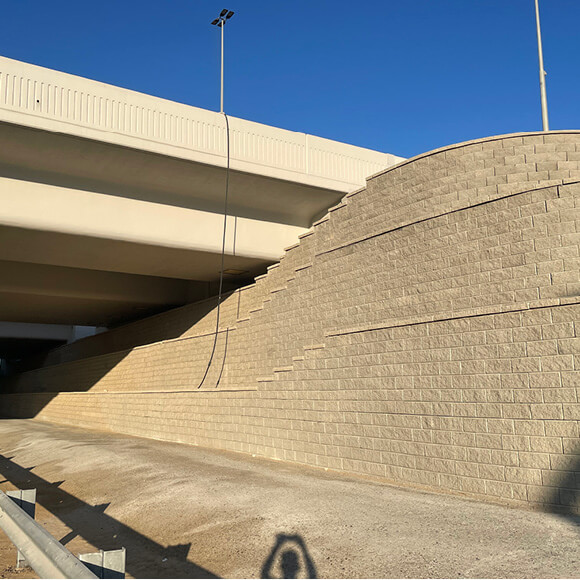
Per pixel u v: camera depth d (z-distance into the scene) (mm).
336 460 11672
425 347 10102
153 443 17859
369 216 14891
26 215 18328
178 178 20438
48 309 36219
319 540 6922
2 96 16859
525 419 8484
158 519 8812
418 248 12383
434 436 9711
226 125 20672
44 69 17641
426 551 6297
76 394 29203
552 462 8094
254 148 21078
